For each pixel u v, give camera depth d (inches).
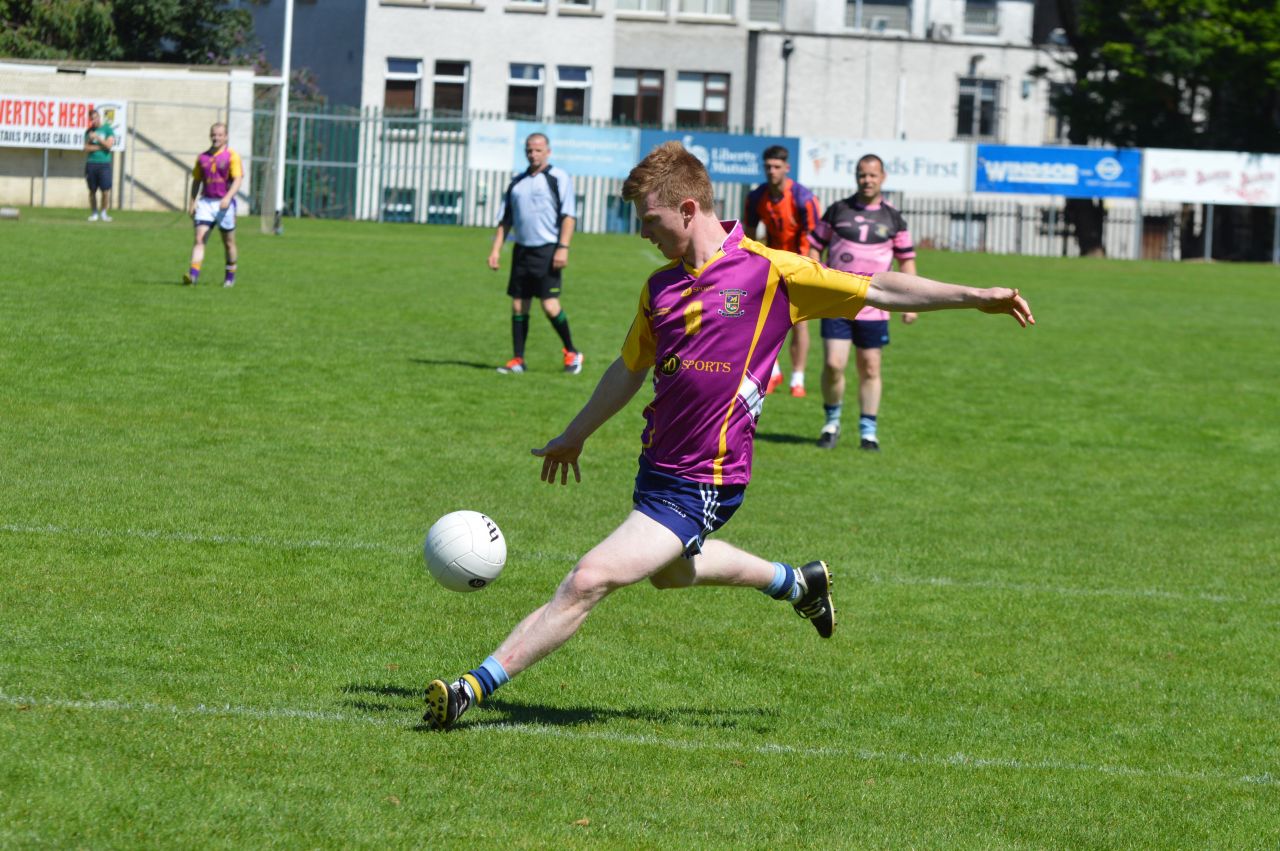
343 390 1724.9
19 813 532.1
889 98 7214.6
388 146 5836.6
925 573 1096.2
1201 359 2578.7
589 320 2588.6
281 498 1181.7
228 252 2650.1
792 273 669.9
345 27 6683.1
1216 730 772.6
